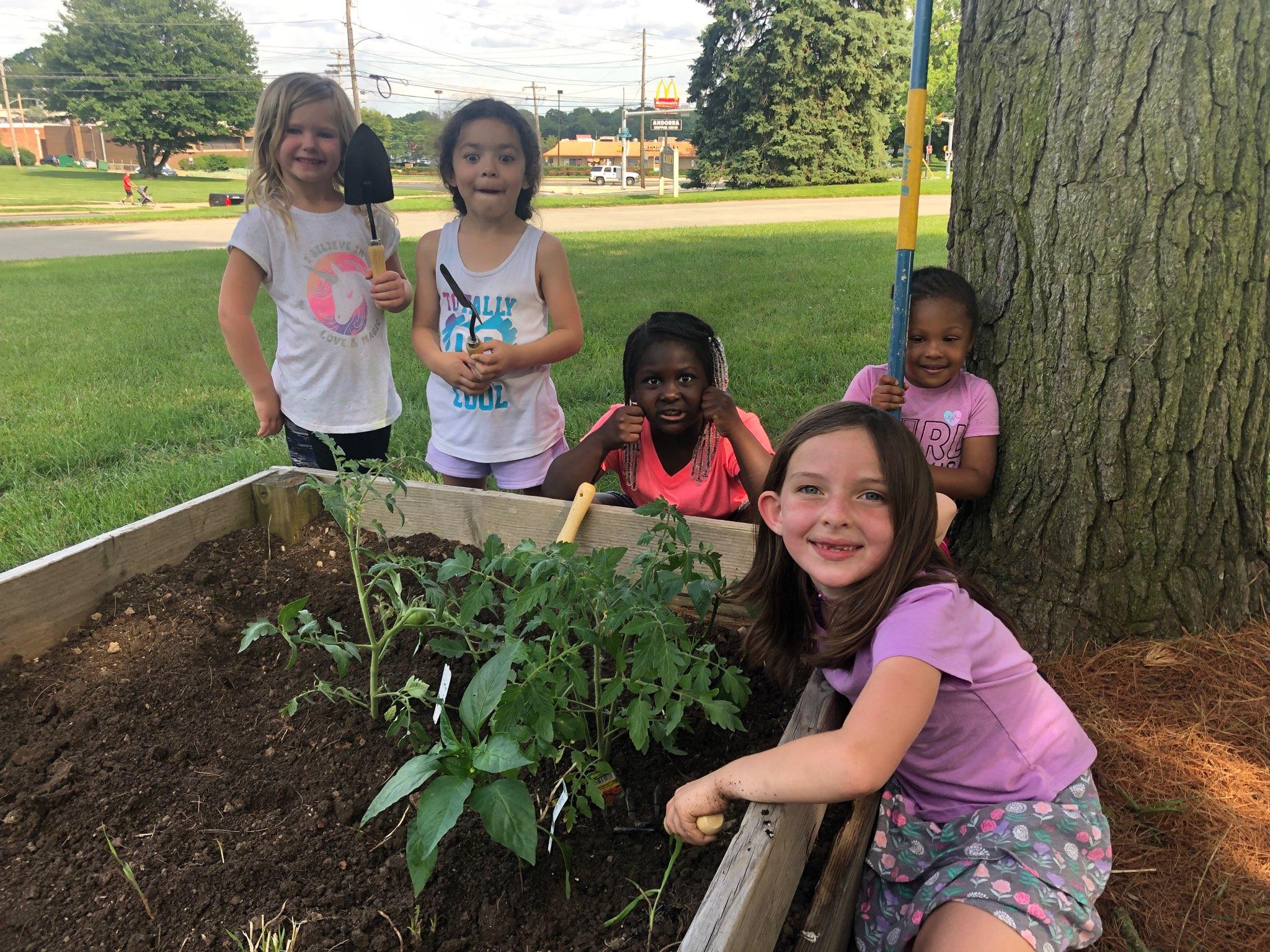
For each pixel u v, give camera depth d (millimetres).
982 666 1668
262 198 3100
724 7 38156
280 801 1812
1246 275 2367
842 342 6652
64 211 30656
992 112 2547
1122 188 2324
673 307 8484
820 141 38656
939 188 30844
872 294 9008
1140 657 2488
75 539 3539
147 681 2148
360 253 3248
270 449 4652
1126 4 2236
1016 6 2436
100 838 1713
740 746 1991
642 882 1630
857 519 1657
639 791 1873
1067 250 2432
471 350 2963
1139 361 2395
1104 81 2299
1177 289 2336
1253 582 2615
